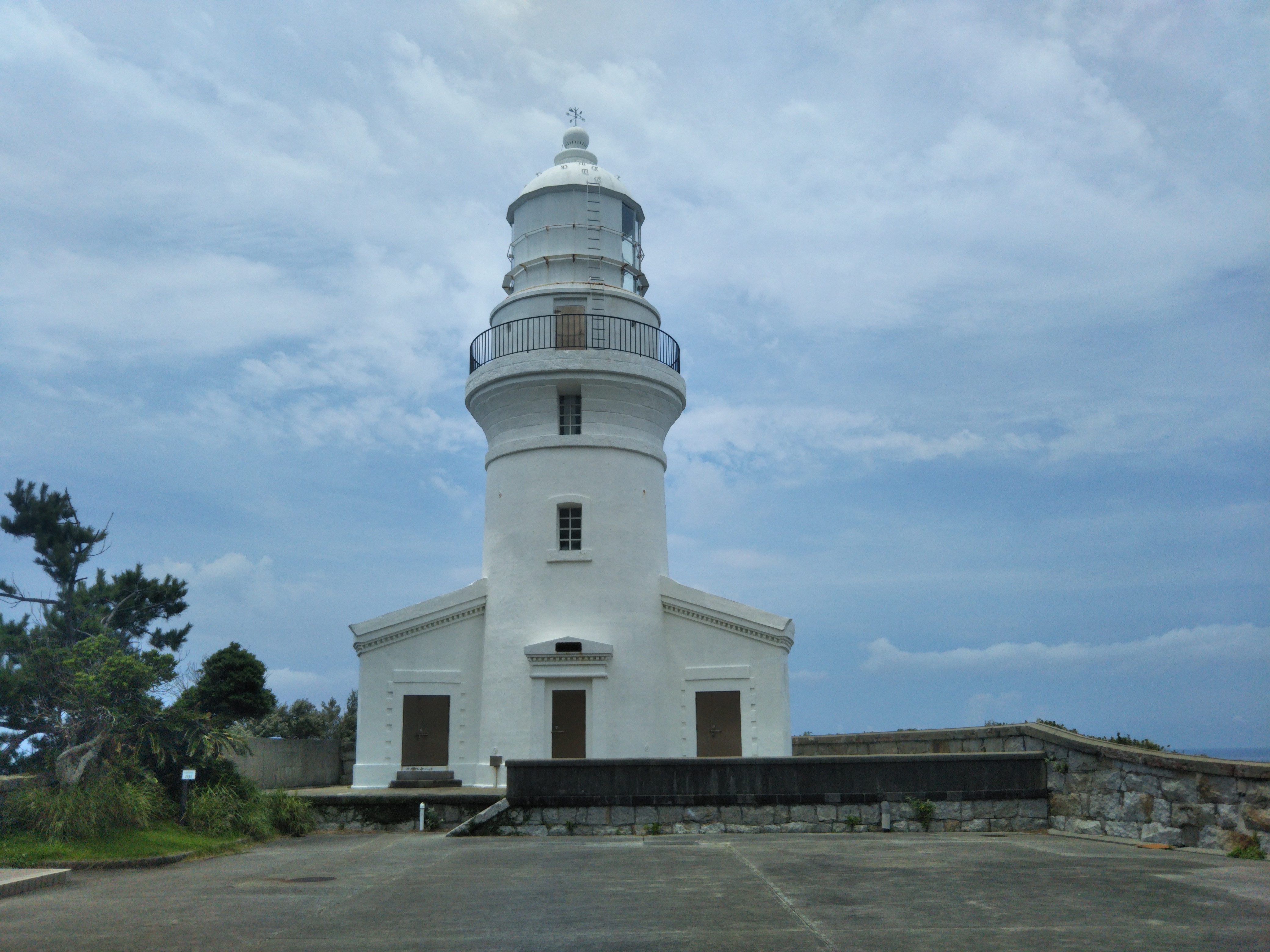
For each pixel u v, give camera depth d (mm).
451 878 13969
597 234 31844
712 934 9758
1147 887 12297
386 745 28109
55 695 19188
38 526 27641
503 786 27469
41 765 18578
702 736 28672
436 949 9312
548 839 19625
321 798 22469
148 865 15914
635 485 29922
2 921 11141
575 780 20484
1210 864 14352
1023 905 11109
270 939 9938
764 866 14711
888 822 20250
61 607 27094
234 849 18453
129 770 19156
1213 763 16125
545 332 30531
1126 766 18188
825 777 20516
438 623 29328
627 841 18922
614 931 9992
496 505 30203
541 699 27828
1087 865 14414
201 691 23672
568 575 28766
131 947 9688
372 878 14297
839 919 10438
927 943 9234
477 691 29234
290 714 42094
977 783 20438
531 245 32125
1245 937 9359
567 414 30547
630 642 28500
